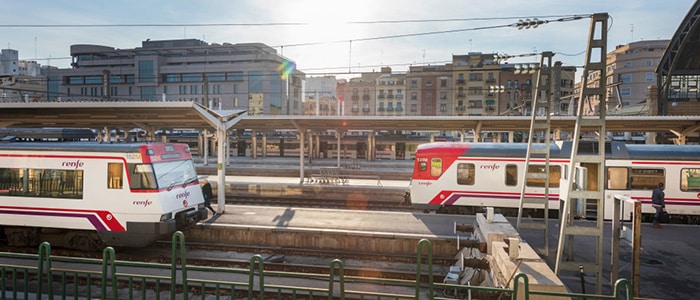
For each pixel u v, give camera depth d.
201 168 38.72
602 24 9.03
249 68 87.94
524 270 7.74
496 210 18.83
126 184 12.84
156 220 12.71
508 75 82.94
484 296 9.02
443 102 87.50
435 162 19.09
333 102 119.50
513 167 18.41
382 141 52.50
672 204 17.58
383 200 25.77
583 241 14.31
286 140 55.41
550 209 18.53
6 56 113.44
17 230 13.90
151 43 95.06
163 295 10.44
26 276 7.30
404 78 89.75
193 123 24.69
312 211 17.61
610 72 87.69
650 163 17.64
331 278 6.69
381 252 14.02
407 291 10.91
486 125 25.55
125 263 6.98
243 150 56.91
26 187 13.49
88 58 95.69
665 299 9.66
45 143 13.80
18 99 88.81
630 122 22.94
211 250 14.32
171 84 90.56
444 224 15.54
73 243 13.89
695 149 17.80
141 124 25.56
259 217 16.41
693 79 39.78
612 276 8.98
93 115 20.45
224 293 10.46
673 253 12.76
